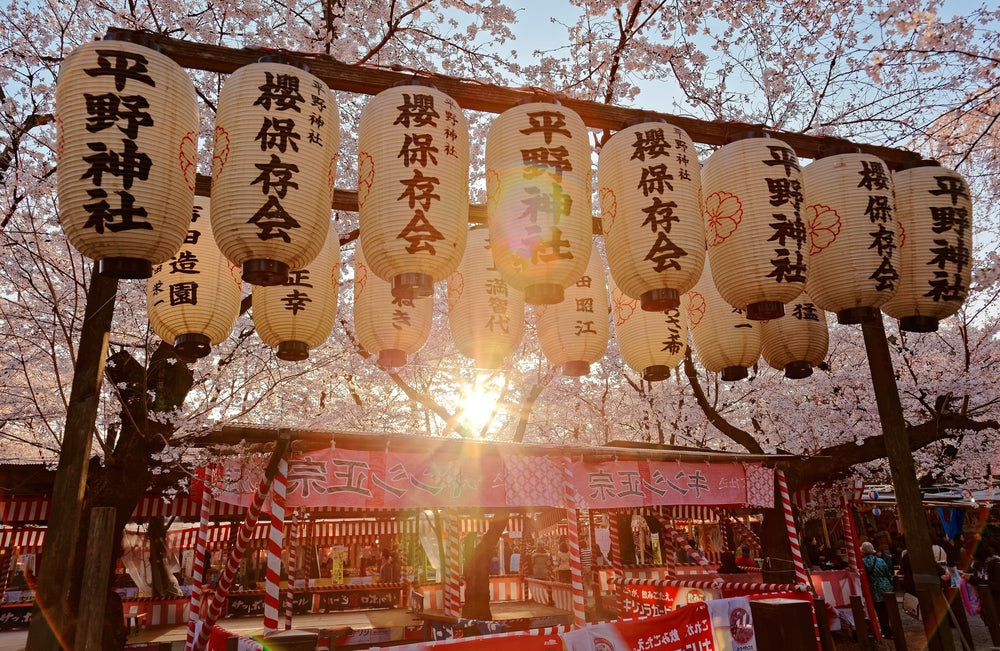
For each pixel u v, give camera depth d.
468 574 12.45
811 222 4.68
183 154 3.41
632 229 4.08
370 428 13.88
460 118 3.97
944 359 14.66
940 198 4.97
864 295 4.48
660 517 13.99
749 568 14.31
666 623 6.59
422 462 6.72
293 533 12.48
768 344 5.15
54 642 3.55
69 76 3.29
